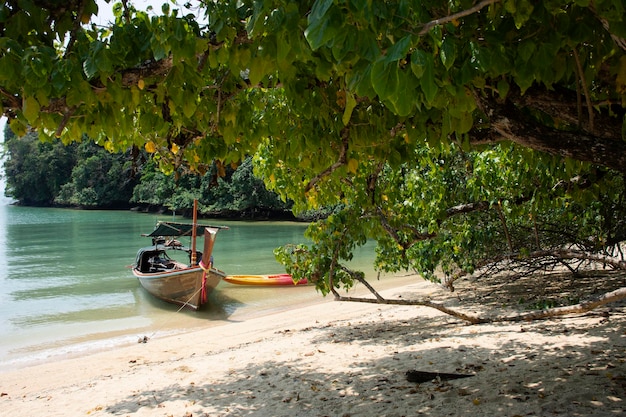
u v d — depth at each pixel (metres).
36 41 3.55
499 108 3.60
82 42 3.68
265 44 3.36
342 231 8.20
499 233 10.88
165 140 5.83
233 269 24.59
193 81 3.99
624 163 3.30
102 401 7.62
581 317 9.27
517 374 6.38
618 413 4.78
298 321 13.98
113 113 4.12
